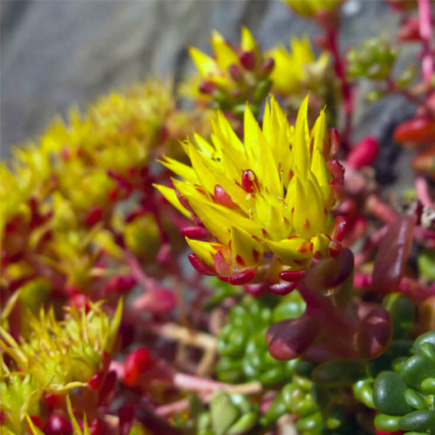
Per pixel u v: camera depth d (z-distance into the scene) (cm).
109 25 44
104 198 27
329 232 21
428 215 25
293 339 22
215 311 29
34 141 43
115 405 28
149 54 42
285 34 37
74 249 28
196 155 21
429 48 30
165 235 28
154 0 43
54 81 44
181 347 29
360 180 27
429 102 29
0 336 25
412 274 28
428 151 28
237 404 24
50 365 23
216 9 40
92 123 28
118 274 30
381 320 22
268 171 21
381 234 27
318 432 24
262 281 21
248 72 25
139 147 27
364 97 32
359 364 23
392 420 22
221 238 21
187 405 26
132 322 28
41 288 27
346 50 34
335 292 22
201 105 29
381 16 34
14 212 27
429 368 21
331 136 21
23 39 47
